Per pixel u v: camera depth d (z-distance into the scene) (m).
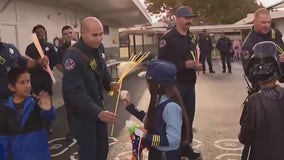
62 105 9.64
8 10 9.91
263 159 2.73
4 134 3.24
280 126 2.71
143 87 12.99
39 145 3.30
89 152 3.63
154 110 2.88
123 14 21.72
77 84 3.46
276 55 2.86
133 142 2.94
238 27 33.31
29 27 11.25
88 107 3.43
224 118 7.80
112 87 3.98
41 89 5.97
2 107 3.24
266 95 2.76
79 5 15.26
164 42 5.08
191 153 5.22
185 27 5.04
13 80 3.25
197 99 10.39
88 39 3.52
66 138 6.29
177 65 5.04
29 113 3.25
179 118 2.84
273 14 23.45
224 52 17.86
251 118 2.76
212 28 34.53
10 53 4.52
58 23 13.94
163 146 2.86
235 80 14.57
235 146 5.81
